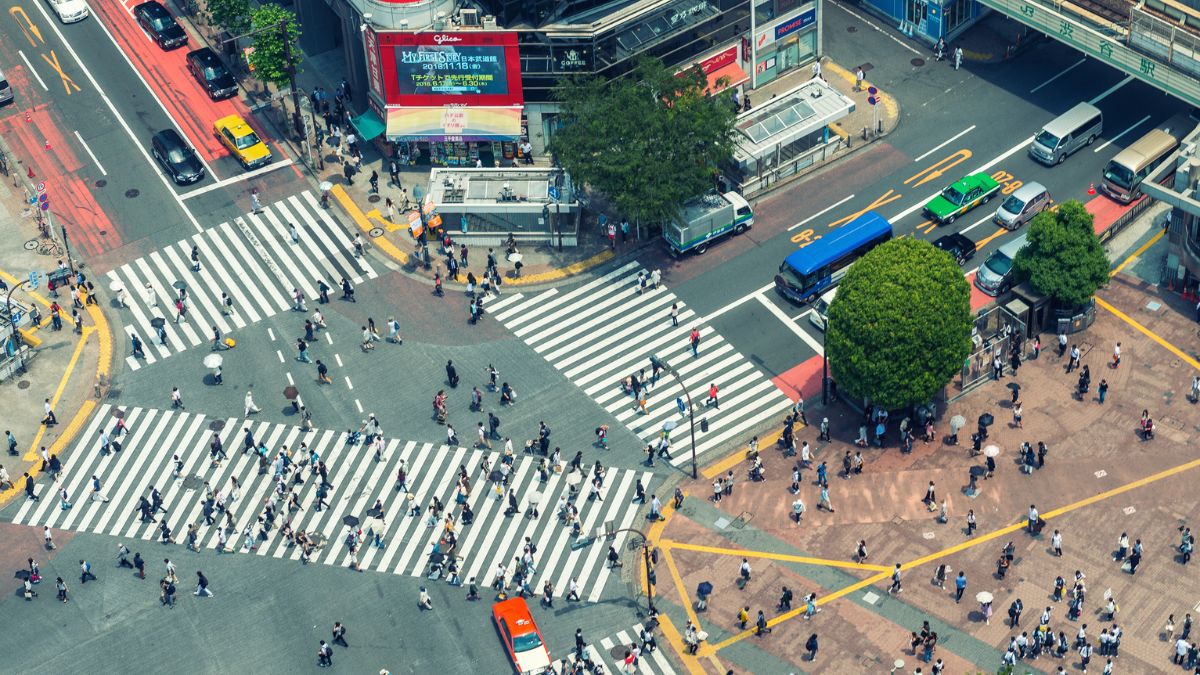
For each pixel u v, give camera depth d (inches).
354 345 4628.4
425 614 3959.2
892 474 4178.2
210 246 4963.1
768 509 4126.5
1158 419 4252.0
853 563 3988.7
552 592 3983.8
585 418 4382.4
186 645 3927.2
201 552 4143.7
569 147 4608.8
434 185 4921.3
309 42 5605.3
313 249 4928.6
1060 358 4426.7
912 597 3907.5
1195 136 4478.3
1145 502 4060.0
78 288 4815.5
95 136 5349.4
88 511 4264.3
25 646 3946.9
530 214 4830.2
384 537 4131.4
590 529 4116.6
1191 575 3892.7
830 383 4352.9
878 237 4638.3
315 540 4133.9
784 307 4618.6
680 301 4670.3
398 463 4303.6
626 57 4904.0
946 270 4079.7
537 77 4933.6
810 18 5265.8
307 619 3966.5
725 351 4517.7
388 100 5059.1
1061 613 3843.5
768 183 4972.9
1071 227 4330.7
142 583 4077.3
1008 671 3531.0
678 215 4648.1
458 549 4097.0
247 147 5206.7
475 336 4630.9
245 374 4576.8
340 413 4446.4
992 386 4379.9
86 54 5664.4
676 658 3833.7
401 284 4803.2
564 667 3833.7
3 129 5383.9
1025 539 4005.9
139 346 4640.8
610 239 4842.5
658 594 3964.1
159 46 5679.1
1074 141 4940.9
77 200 5132.9
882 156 5049.2
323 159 5221.5
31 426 4480.8
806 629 3865.7
